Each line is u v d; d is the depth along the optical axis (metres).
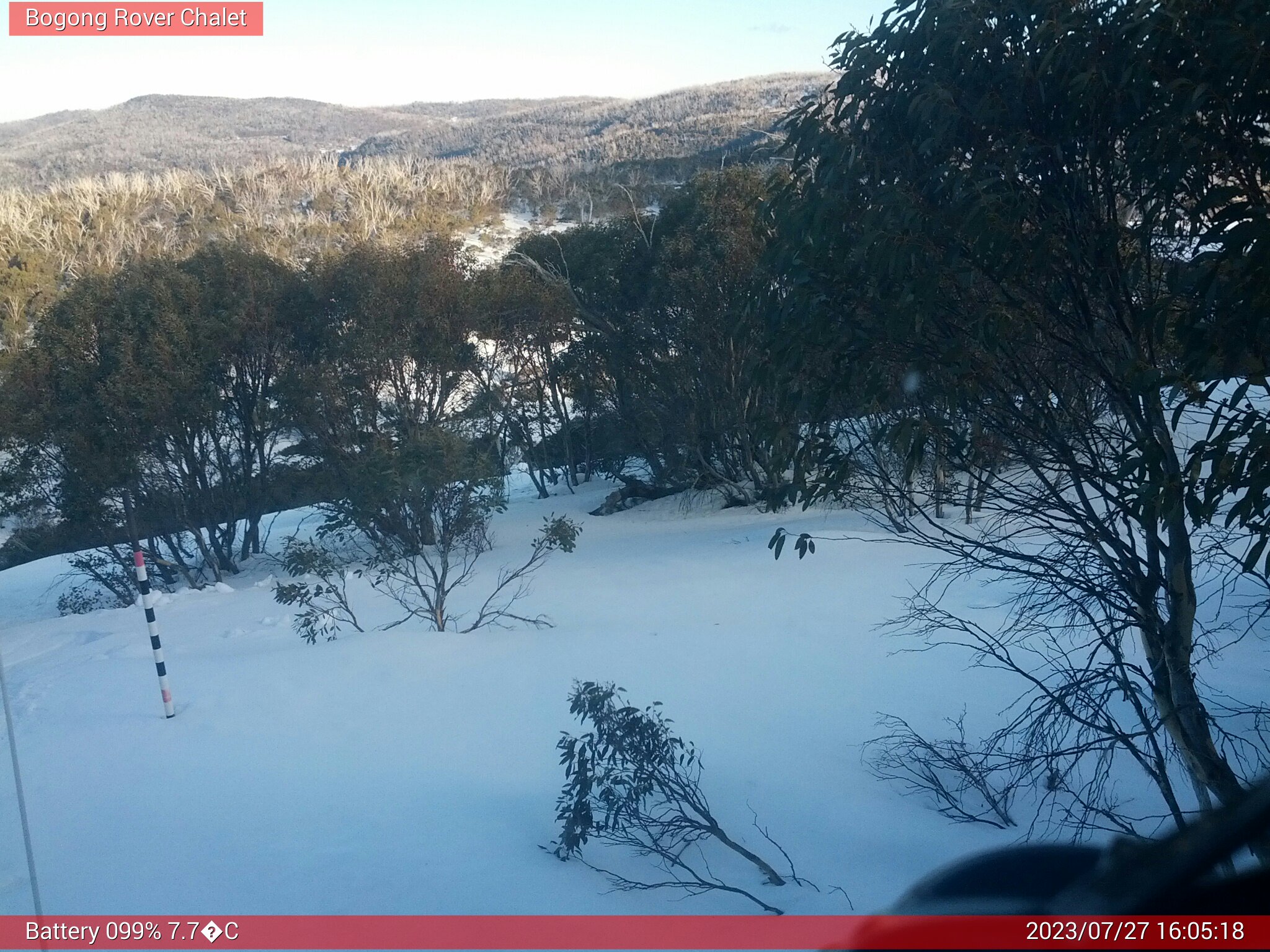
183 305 20.56
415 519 13.41
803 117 4.17
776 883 4.64
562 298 23.28
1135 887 2.38
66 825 5.69
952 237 3.76
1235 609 7.32
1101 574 4.55
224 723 7.57
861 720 6.98
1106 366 4.10
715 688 7.91
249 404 22.38
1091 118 3.68
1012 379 4.06
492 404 22.17
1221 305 3.21
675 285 19.84
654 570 14.27
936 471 4.98
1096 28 3.52
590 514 24.09
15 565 29.38
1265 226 3.03
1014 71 3.70
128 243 54.59
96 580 20.67
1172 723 4.46
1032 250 3.64
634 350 23.06
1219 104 3.30
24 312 27.47
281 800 5.89
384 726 7.28
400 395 20.08
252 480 23.31
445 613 11.95
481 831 5.32
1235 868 2.92
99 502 20.36
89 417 19.55
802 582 11.82
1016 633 7.97
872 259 3.78
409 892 4.59
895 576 11.55
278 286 21.81
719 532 17.91
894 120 4.02
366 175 75.62
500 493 17.62
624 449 26.19
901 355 4.07
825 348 4.12
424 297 19.95
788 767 6.23
